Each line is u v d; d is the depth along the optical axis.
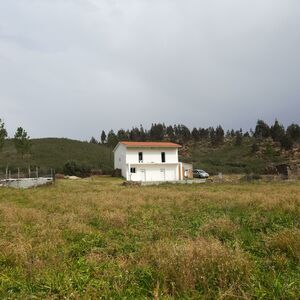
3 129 44.12
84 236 9.96
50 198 22.16
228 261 6.24
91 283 5.94
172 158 58.56
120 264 7.02
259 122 127.62
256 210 13.95
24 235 9.88
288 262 6.83
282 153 100.50
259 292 5.39
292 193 21.39
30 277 6.34
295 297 5.22
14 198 23.03
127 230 10.91
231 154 110.00
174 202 18.42
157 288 5.48
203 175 59.91
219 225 10.28
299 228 9.81
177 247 7.19
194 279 5.80
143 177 56.06
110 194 24.33
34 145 88.81
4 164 65.19
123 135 145.38
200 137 139.12
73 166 59.09
